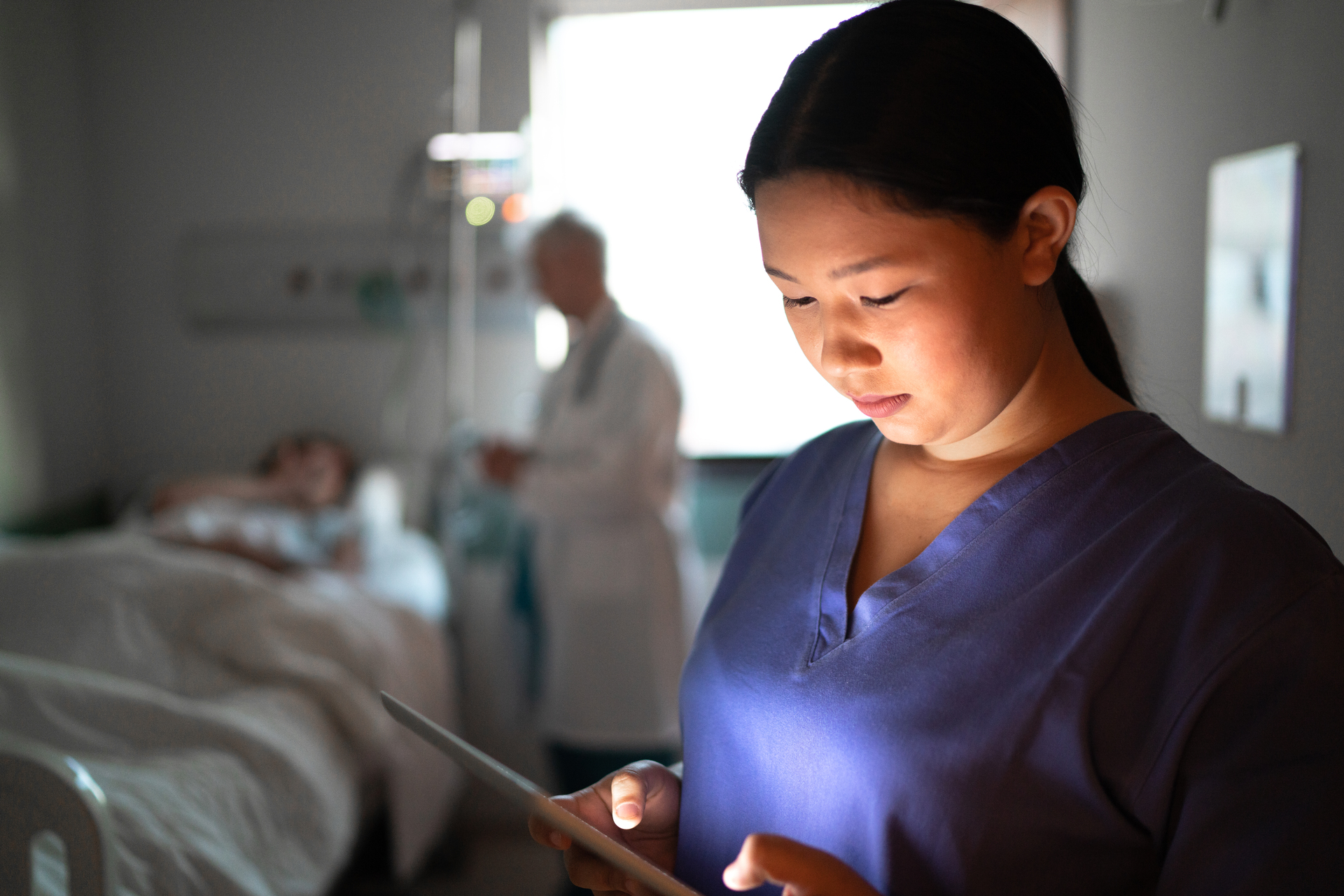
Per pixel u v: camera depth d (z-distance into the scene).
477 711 3.17
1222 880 0.52
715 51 3.24
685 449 3.22
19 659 1.70
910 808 0.60
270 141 3.22
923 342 0.58
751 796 0.70
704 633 0.79
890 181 0.55
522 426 3.22
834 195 0.56
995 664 0.61
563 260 2.46
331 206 3.23
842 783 0.63
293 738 1.84
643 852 0.81
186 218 3.27
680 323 3.30
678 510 2.55
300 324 3.26
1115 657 0.57
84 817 1.10
